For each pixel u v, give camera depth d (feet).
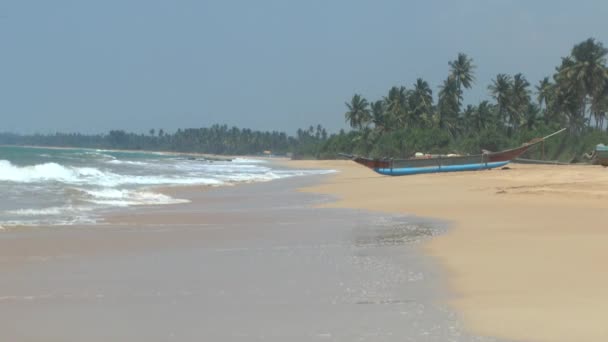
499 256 30.55
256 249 34.88
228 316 20.39
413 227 45.19
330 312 20.74
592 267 27.22
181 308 21.47
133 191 86.38
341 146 459.73
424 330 18.39
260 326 19.17
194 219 52.29
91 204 64.75
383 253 32.83
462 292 23.21
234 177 149.28
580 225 42.86
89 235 40.27
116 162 224.33
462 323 19.01
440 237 38.93
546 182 93.25
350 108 397.39
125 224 47.47
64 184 91.71
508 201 63.57
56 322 19.66
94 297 23.11
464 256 30.99
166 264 29.99
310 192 92.63
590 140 213.87
